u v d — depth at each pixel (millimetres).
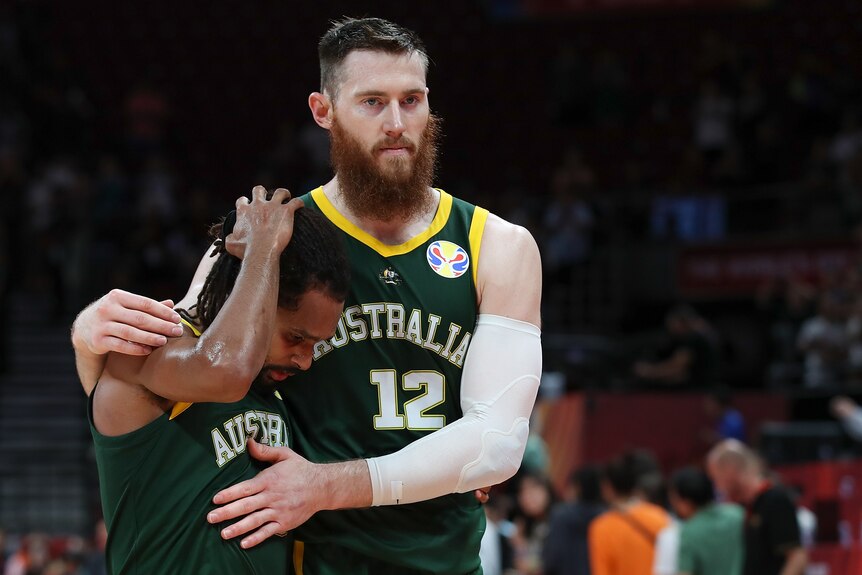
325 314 3773
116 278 19406
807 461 11695
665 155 22344
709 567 8414
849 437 11719
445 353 4152
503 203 19844
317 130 21859
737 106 20641
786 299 16969
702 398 13344
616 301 18547
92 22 25031
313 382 4105
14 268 20188
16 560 13383
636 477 8867
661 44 23672
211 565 3711
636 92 23328
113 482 3754
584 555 9016
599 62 22672
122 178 20922
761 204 18797
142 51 24875
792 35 22953
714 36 22094
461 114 23938
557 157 23094
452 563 4137
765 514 8250
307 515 3775
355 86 4016
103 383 3738
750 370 17703
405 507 4082
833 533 9133
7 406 18547
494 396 4055
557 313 18562
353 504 3836
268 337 3594
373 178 4027
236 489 3719
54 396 18766
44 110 22109
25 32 22844
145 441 3721
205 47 24938
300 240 3744
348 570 4055
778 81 22641
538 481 10336
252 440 3828
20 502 16906
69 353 19344
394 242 4203
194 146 24219
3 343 18938
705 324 17016
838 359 14422
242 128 24391
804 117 20766
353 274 4145
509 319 4156
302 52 24812
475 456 3945
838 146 19125
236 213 3807
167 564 3740
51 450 17688
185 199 23047
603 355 16078
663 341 15781
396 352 4125
